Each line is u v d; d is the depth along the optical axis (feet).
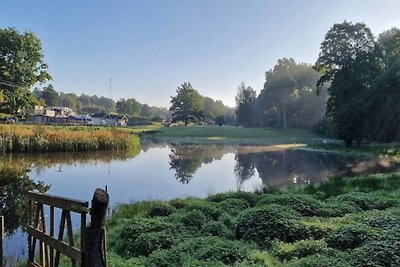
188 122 391.65
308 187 45.78
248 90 394.93
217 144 176.55
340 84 152.56
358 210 29.14
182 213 29.91
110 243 25.63
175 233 24.73
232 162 98.32
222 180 66.39
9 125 121.08
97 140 119.65
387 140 139.74
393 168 78.23
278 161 100.12
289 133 260.01
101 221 14.30
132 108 503.61
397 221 22.02
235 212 30.94
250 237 23.40
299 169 81.46
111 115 344.49
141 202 41.01
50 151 108.88
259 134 250.78
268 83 342.44
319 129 239.09
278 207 26.07
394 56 156.46
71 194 52.13
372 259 16.87
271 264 18.57
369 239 19.34
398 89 133.69
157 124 371.97
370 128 140.26
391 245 17.76
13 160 89.51
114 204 42.98
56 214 37.35
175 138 221.87
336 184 45.83
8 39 184.24
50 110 295.89
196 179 67.62
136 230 25.27
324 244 20.06
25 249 26.99
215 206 32.63
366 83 151.23
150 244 23.00
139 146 146.61
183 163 94.89
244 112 383.86
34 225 22.26
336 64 158.30
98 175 70.28
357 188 42.29
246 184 61.77
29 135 106.42
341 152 123.95
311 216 27.02
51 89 429.38
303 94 307.78
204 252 20.34
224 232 25.00
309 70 320.09
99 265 14.30
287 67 338.13
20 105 186.50
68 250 17.19
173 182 63.67
